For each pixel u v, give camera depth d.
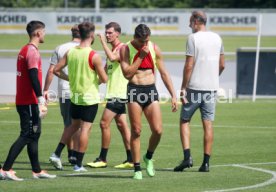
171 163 38.03
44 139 46.75
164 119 57.31
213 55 34.88
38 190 29.66
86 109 34.72
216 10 142.38
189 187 30.47
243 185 31.00
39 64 31.67
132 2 167.00
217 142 45.78
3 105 65.44
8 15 142.00
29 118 31.92
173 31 142.50
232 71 74.31
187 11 142.12
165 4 168.75
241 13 141.75
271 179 32.53
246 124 54.81
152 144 33.06
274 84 74.00
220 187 30.52
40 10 141.25
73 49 34.66
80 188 30.09
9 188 30.06
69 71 34.78
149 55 32.47
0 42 126.56
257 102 69.88
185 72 34.84
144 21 141.25
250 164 37.31
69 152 37.62
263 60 74.00
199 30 35.16
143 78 32.44
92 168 36.62
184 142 35.03
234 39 137.00
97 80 34.78
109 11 139.88
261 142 45.81
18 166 36.72
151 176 33.28
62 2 169.50
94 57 34.31
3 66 71.75
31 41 31.88
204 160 34.94
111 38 37.16
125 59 32.22
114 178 32.97
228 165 36.97
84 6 168.62
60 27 140.75
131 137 32.69
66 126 38.19
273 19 142.12
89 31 34.66
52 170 35.69
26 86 31.75
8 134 48.66
